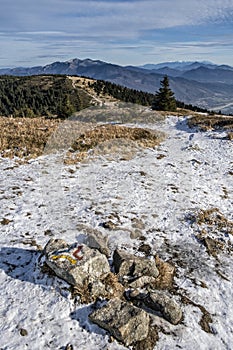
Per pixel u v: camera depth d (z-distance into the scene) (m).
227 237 10.07
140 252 8.64
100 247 8.24
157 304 6.43
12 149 17.38
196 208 11.86
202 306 6.86
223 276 8.06
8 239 8.60
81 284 6.62
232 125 27.55
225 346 5.92
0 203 10.77
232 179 16.19
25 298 6.47
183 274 7.91
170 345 5.75
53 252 7.15
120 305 6.16
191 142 23.34
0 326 5.82
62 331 5.80
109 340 5.69
